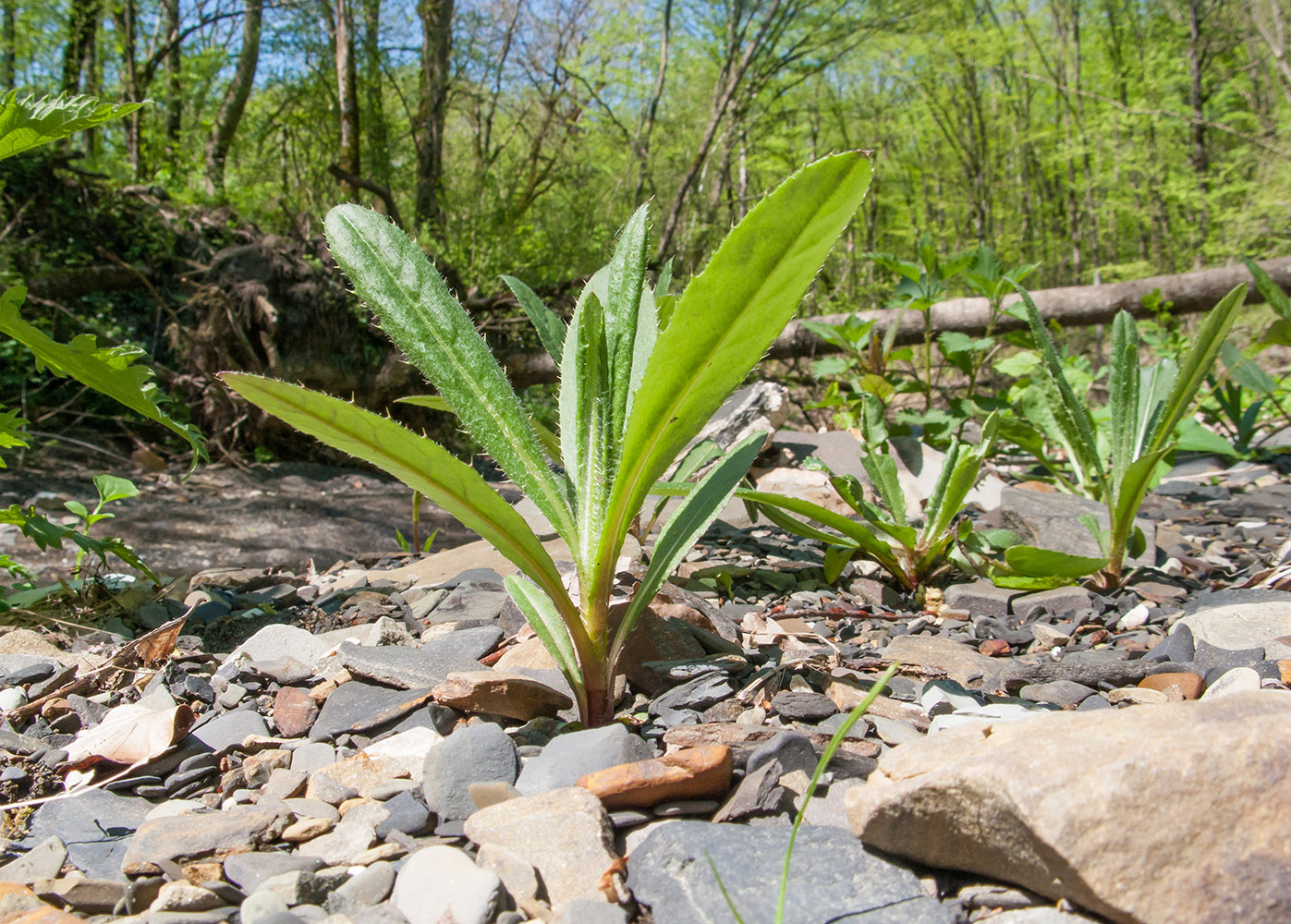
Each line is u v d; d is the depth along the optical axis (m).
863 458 0.67
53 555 1.10
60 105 0.47
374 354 2.18
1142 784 0.26
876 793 0.29
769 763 0.33
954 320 2.02
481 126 4.38
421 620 0.60
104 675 0.49
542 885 0.29
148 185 2.22
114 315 2.04
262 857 0.31
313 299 2.07
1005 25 4.32
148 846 0.32
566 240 3.33
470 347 0.41
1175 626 0.53
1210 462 1.21
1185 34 4.25
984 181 4.82
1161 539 0.77
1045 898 0.27
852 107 4.94
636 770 0.32
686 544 0.41
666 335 0.33
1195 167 3.96
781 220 0.31
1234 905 0.24
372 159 3.56
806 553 0.75
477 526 0.37
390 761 0.37
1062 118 4.77
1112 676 0.45
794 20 3.33
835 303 3.08
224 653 0.56
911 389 1.26
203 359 1.95
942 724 0.39
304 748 0.40
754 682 0.43
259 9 3.30
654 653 0.46
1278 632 0.48
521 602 0.42
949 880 0.29
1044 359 0.73
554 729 0.40
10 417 0.56
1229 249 3.61
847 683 0.44
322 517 1.49
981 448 0.60
